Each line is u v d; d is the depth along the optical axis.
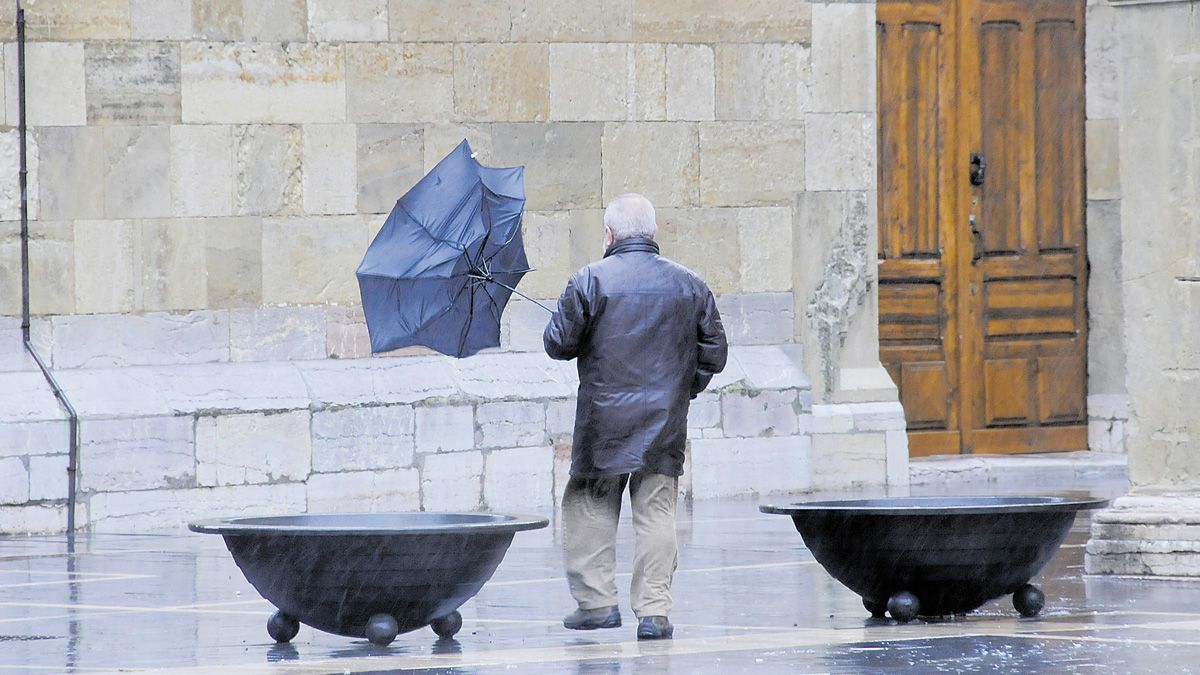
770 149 47.97
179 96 43.38
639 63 46.81
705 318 25.89
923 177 51.41
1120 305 52.75
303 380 43.50
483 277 28.27
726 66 47.50
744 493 47.25
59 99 42.66
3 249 42.25
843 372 48.72
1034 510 26.14
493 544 24.50
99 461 41.38
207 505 42.22
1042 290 52.81
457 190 28.33
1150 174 31.27
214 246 43.59
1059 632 25.31
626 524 41.50
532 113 45.97
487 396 44.72
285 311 44.06
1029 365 52.72
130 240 43.06
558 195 46.19
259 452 42.66
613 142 46.62
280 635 25.34
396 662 23.22
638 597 25.44
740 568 33.28
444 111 45.22
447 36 45.22
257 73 43.88
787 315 48.31
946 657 22.94
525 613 28.17
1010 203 52.47
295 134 44.16
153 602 29.77
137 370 42.66
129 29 43.06
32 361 42.12
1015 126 52.47
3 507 40.56
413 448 43.94
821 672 21.88
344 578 24.11
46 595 30.69
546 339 25.67
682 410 25.70
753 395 47.38
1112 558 31.53
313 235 44.28
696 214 47.38
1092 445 53.12
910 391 51.34
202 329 43.50
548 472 45.34
